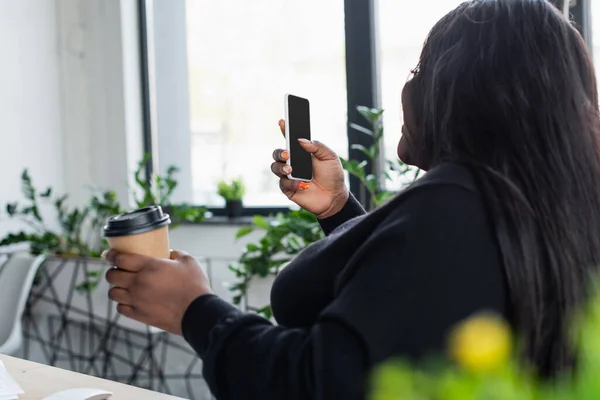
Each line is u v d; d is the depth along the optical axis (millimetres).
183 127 3545
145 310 749
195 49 3477
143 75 3604
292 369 639
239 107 3354
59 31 3549
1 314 2465
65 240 3295
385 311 608
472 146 690
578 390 242
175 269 746
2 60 3264
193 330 724
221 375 696
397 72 2877
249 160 3336
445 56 738
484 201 647
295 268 799
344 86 3025
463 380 252
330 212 1081
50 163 3490
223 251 3205
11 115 3303
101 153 3600
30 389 1114
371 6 2922
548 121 690
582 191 700
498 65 704
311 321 781
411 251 622
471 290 613
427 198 646
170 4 3545
